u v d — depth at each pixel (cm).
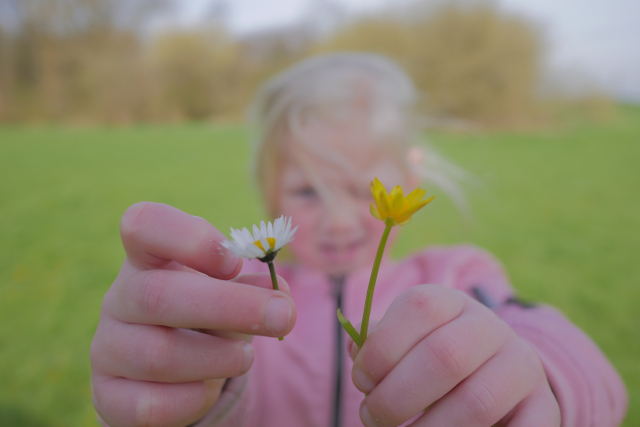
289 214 30
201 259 11
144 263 12
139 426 12
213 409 14
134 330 12
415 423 11
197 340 12
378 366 11
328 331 25
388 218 10
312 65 39
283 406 23
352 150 30
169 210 12
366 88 35
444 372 10
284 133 32
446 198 82
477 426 10
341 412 22
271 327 11
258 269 29
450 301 11
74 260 60
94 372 12
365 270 29
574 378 15
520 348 12
